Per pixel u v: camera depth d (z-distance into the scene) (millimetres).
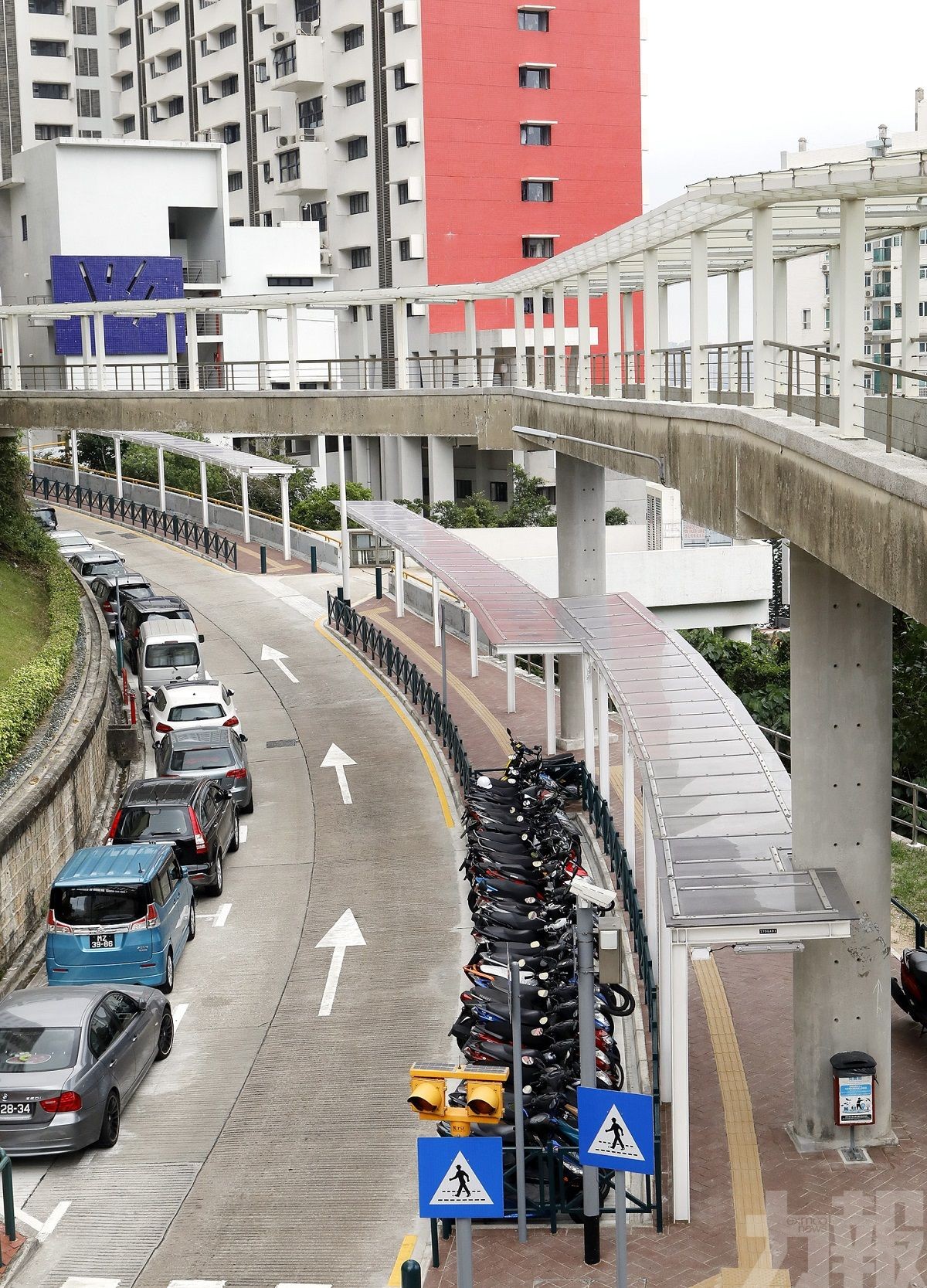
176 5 92375
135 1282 12539
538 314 29000
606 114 75750
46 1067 14422
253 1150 14797
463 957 19844
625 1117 10477
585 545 28625
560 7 73875
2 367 44562
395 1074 16406
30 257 75375
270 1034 17641
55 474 69938
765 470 14148
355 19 75688
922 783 27797
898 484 10211
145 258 72625
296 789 28484
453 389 30719
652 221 18281
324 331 77875
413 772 29203
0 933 19516
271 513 61812
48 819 22109
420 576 47656
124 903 18188
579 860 20797
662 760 17266
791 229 16266
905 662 28250
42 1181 14336
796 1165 13758
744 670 37094
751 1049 16297
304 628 43031
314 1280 12469
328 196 80062
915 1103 14945
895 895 20359
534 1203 13250
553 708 27234
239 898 22641
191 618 37125
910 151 12125
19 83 97312
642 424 19953
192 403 36938
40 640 32125
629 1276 12031
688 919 12758
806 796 14039
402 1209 13570
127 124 100750
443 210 72938
